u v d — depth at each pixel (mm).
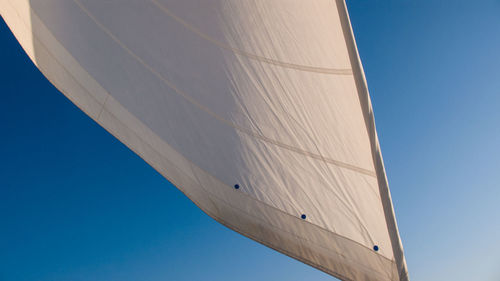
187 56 4570
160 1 4422
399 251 3711
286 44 3857
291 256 4336
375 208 3773
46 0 4836
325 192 4008
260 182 4387
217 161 4617
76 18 4859
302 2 3633
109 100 5066
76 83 5152
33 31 4977
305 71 3838
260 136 4297
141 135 5027
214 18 4246
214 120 4570
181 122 4770
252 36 4086
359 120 3639
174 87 4691
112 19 4727
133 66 4855
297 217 4195
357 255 3920
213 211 4840
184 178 4938
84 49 4957
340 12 3381
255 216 4492
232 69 4324
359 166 3756
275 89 4105
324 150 3922
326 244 4070
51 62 5121
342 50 3508
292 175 4176
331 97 3754
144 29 4660
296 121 4035
